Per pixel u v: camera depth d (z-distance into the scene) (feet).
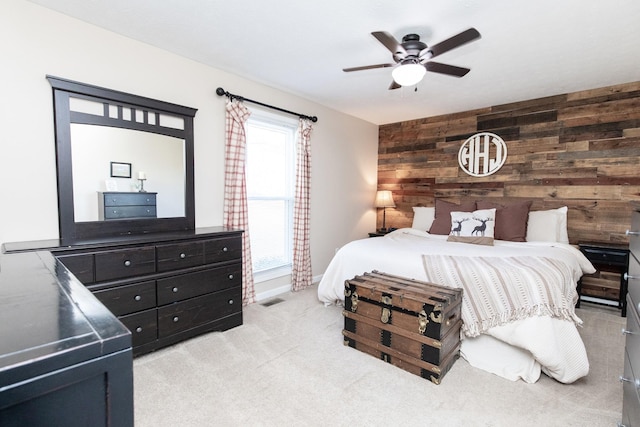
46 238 6.98
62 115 7.02
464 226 11.58
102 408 1.65
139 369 6.77
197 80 9.45
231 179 10.24
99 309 2.02
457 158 14.75
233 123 10.16
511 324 6.66
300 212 12.55
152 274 7.22
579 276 9.41
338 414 5.49
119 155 7.91
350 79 10.73
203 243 8.17
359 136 16.10
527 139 12.87
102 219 7.68
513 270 7.17
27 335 1.63
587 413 5.52
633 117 10.79
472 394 6.07
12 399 1.38
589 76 10.23
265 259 12.03
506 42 7.94
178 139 9.00
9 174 6.51
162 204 8.71
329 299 10.51
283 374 6.66
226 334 8.54
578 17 6.78
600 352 7.72
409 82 7.61
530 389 6.23
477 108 14.02
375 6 6.53
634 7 6.38
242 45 8.41
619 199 11.11
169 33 7.82
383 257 9.19
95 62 7.53
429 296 6.77
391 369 6.90
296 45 8.36
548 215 11.61
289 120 12.16
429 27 7.30
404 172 16.56
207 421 5.28
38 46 6.73
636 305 3.87
